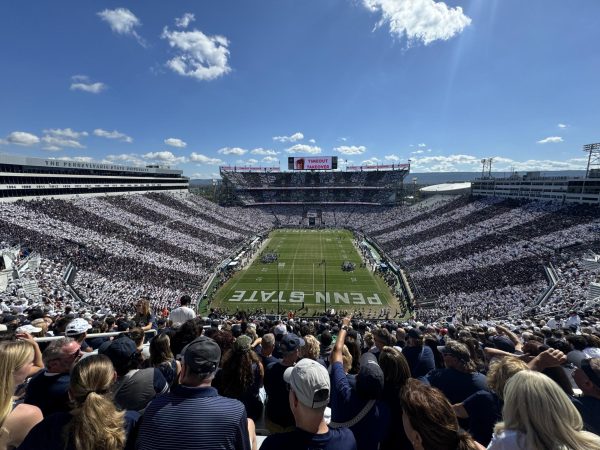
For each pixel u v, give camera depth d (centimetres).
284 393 506
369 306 4125
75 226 5100
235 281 5022
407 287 4678
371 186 12212
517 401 312
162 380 497
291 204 11975
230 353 518
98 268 3966
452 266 5016
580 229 5003
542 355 525
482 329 1427
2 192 5131
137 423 396
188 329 691
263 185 12725
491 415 448
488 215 7106
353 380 459
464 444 297
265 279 5119
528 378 317
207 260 5641
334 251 6969
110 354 469
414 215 8975
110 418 309
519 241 5309
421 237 6969
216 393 358
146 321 1201
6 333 667
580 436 289
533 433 296
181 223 7512
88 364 363
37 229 4431
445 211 8456
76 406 350
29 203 5334
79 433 293
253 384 541
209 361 353
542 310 2850
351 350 734
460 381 535
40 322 963
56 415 340
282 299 4331
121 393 452
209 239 6962
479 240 5856
